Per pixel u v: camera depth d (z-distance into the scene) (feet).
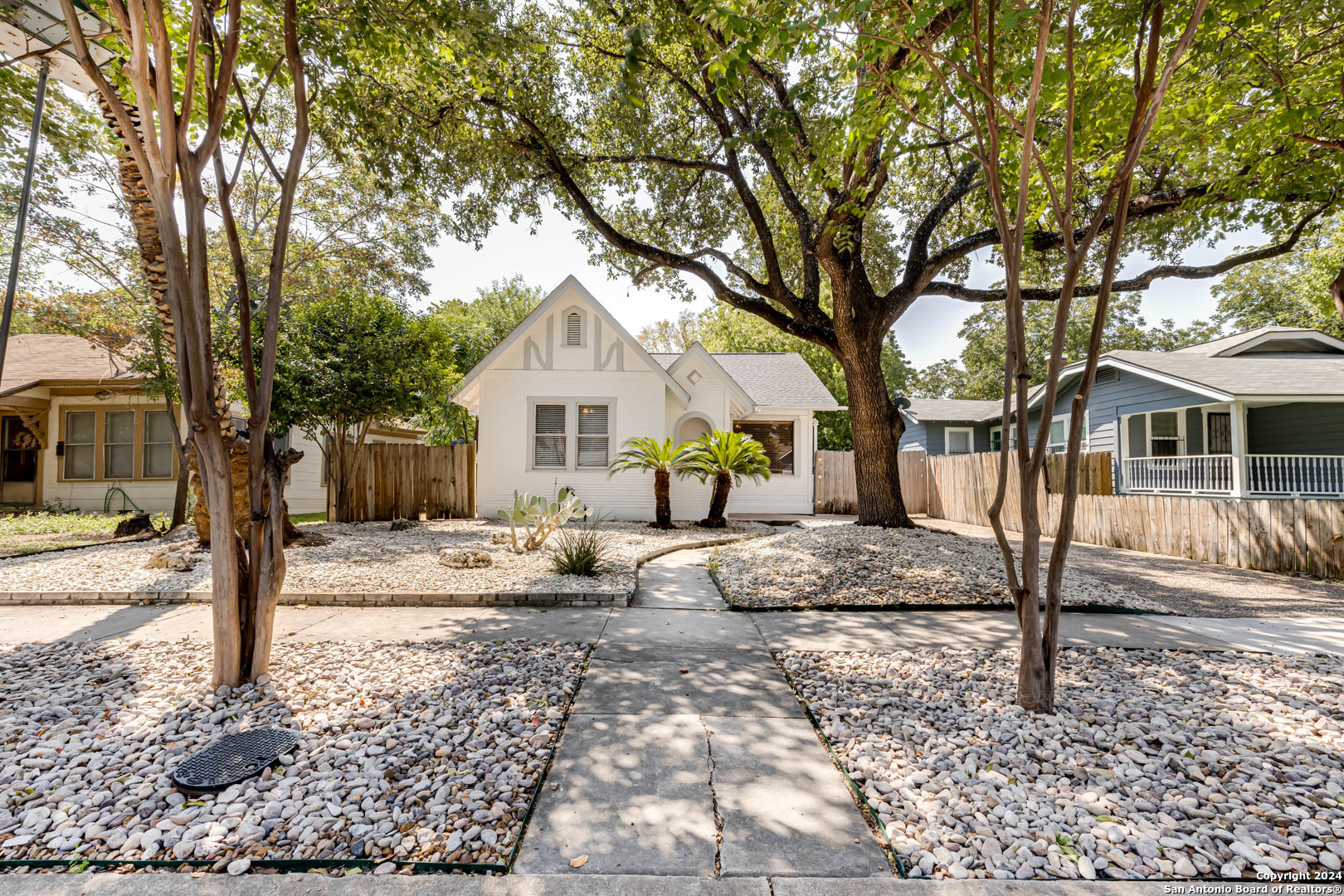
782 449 52.90
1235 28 13.29
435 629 16.55
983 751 9.54
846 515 53.52
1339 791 8.37
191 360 11.14
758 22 10.55
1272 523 26.86
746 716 10.96
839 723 10.52
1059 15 12.78
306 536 30.45
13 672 12.83
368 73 18.78
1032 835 7.38
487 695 11.66
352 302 38.70
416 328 39.75
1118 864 6.85
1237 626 17.31
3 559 25.30
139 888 6.32
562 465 43.91
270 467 12.49
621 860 6.86
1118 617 18.33
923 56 11.13
